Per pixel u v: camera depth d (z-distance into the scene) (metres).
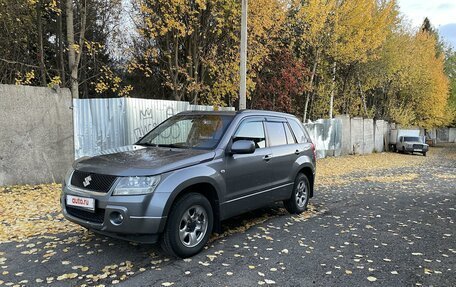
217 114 5.91
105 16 14.45
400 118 36.56
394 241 5.56
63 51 14.47
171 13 12.31
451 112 47.38
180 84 14.35
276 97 20.25
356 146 25.52
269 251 4.97
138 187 4.18
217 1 12.84
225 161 5.15
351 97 28.41
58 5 12.85
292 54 20.08
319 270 4.36
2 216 6.29
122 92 13.62
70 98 9.38
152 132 6.16
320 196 9.29
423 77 35.62
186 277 4.05
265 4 13.95
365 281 4.09
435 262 4.71
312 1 18.00
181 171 4.51
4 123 8.36
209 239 5.39
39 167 8.92
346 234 5.87
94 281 3.91
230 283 3.93
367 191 10.29
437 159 26.16
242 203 5.50
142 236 4.25
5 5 12.05
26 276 4.02
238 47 14.06
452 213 7.55
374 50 24.23
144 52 14.03
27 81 11.90
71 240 5.18
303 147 7.21
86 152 9.63
